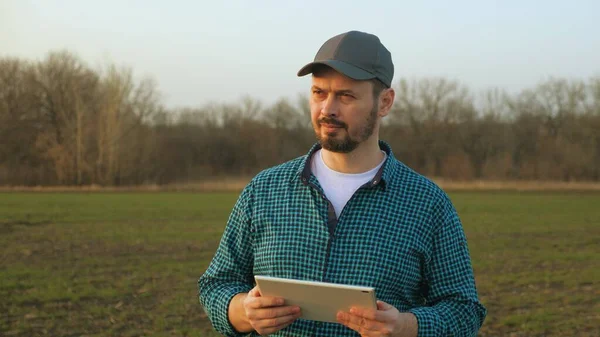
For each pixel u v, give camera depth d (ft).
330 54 8.05
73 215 81.61
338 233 8.21
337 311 7.34
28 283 36.27
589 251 53.26
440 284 8.44
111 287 35.76
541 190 150.41
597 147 171.12
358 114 8.05
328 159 8.60
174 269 42.55
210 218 80.12
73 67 179.63
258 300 7.55
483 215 86.99
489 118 192.13
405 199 8.34
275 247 8.43
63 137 163.22
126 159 156.04
